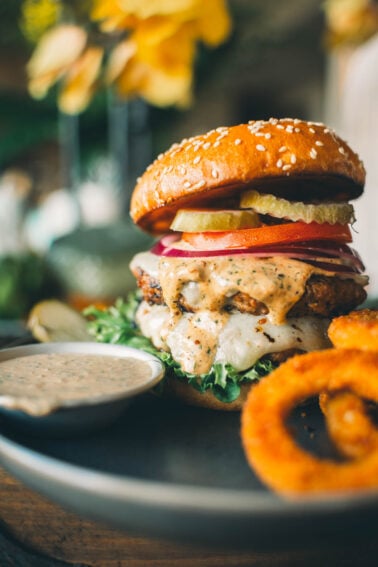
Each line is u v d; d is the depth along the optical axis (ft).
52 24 1.99
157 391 0.94
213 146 0.92
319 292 0.93
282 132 0.92
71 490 0.66
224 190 0.95
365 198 2.89
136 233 2.06
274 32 2.91
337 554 0.76
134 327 1.10
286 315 0.94
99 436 0.83
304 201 1.00
